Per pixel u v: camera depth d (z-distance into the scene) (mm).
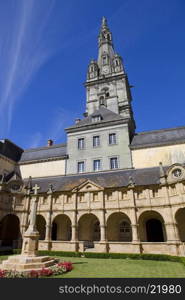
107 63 67062
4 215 28312
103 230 24578
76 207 26984
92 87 61906
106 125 37625
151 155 32688
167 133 34844
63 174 36250
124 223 27531
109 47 72125
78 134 39156
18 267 12484
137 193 25219
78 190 27781
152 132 36688
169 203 23078
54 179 35281
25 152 44094
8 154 39469
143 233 25641
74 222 26172
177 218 24234
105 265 16438
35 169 38844
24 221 28734
